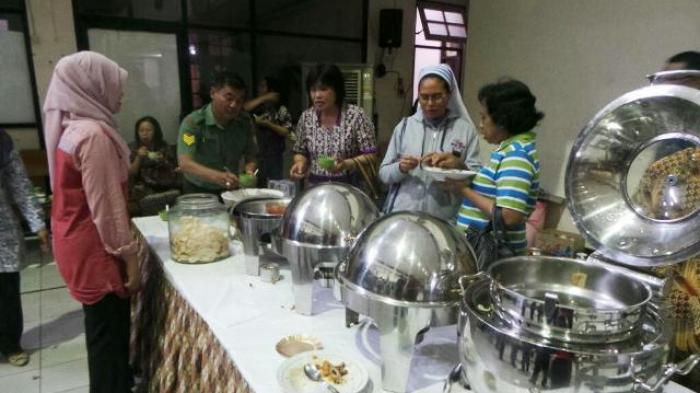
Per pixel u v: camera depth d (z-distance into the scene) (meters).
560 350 0.63
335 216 1.16
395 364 0.87
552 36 3.17
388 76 5.54
